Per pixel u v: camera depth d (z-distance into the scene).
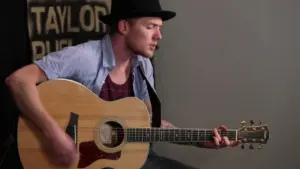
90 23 2.04
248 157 2.30
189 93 2.29
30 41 1.99
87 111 1.56
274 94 2.27
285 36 2.23
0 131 2.00
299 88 2.26
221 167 2.32
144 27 1.65
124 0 1.66
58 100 1.53
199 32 2.24
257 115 2.28
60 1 2.01
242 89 2.27
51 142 1.49
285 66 2.25
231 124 2.29
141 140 1.63
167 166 1.83
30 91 1.48
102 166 1.59
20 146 1.49
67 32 2.02
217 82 2.27
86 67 1.63
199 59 2.26
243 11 2.22
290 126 2.28
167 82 2.28
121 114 1.61
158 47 2.10
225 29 2.24
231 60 2.25
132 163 1.63
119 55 1.71
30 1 1.97
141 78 1.80
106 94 1.71
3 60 1.99
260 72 2.26
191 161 2.33
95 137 1.57
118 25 1.68
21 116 1.50
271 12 2.22
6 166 1.81
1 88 1.99
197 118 2.29
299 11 2.22
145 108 1.64
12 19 1.98
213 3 2.23
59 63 1.58
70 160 1.53
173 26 2.25
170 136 1.66
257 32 2.23
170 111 2.30
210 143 1.75
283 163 2.29
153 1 1.66
